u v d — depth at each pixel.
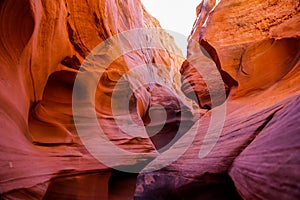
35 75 5.54
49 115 6.82
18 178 3.59
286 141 2.22
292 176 1.80
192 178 4.55
